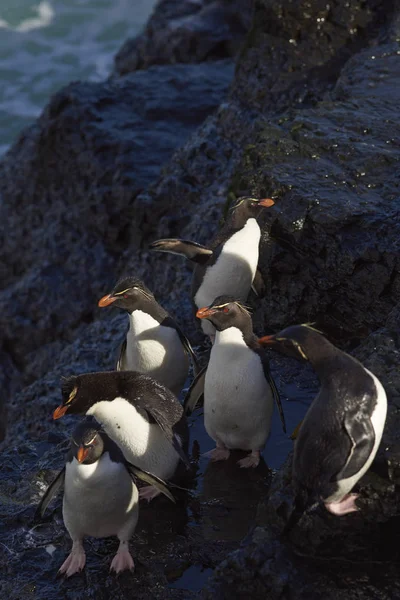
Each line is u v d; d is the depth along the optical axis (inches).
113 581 294.8
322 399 267.6
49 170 816.3
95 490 278.5
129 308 374.6
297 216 438.0
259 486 345.4
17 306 773.3
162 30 1006.4
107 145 758.5
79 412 312.7
